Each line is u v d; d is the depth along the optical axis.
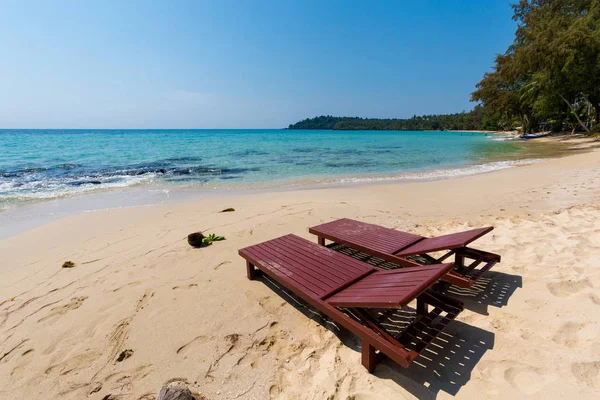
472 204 7.48
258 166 17.14
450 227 5.78
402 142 41.72
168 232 6.08
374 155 23.44
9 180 12.60
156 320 3.27
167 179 13.00
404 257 3.97
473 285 3.66
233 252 5.04
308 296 2.97
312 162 19.03
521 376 2.33
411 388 2.30
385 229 5.01
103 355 2.80
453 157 20.77
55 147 31.86
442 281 3.81
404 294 2.33
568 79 23.70
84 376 2.57
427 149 28.41
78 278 4.28
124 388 2.43
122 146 33.88
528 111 38.19
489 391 2.23
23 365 2.71
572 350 2.53
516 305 3.20
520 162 16.39
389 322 3.14
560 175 10.94
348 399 2.24
